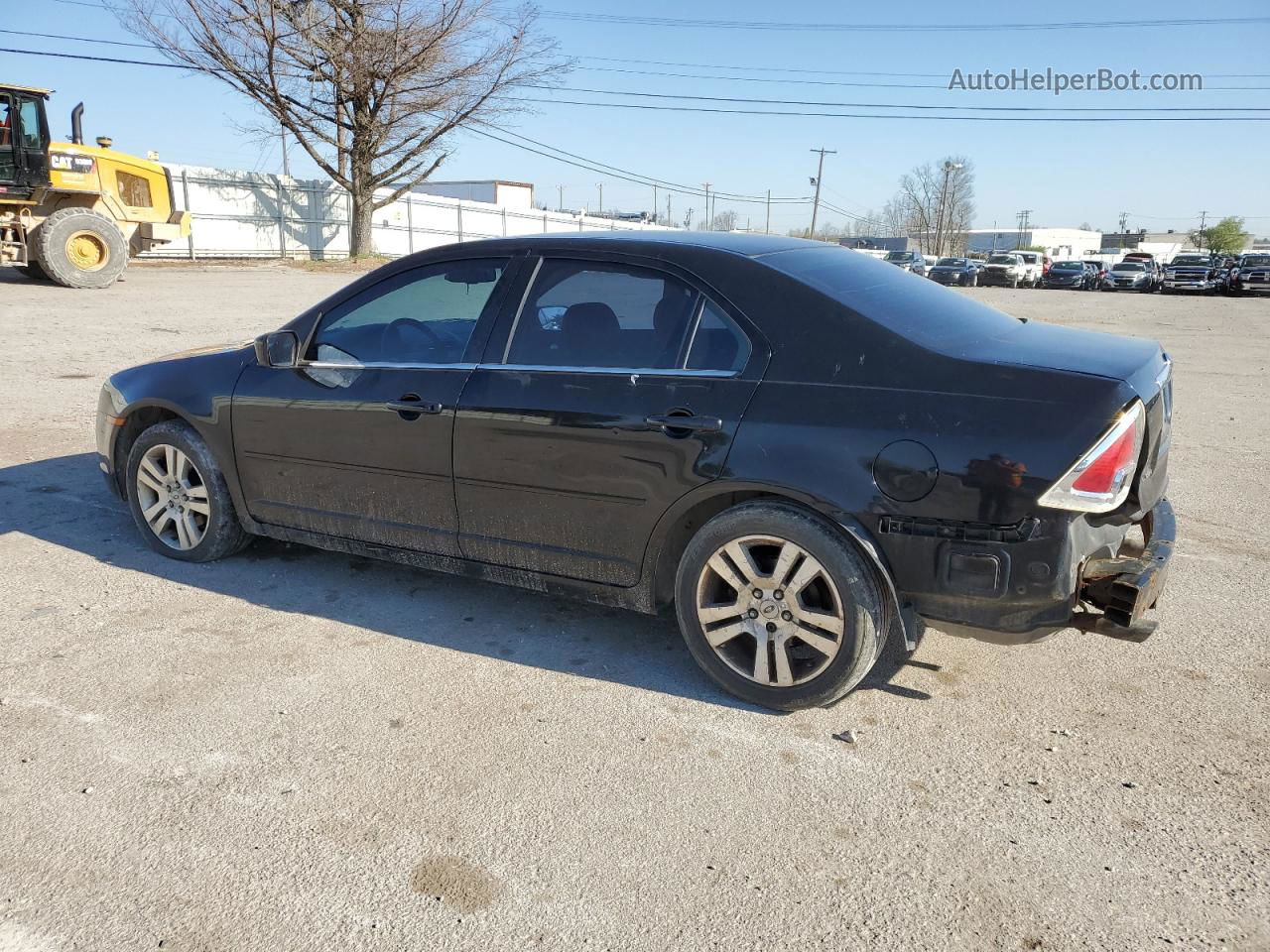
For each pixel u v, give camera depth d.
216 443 4.46
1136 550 3.41
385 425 3.92
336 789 2.89
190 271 25.75
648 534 3.46
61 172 17.69
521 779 2.96
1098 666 3.72
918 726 3.29
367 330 4.11
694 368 3.37
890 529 3.04
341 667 3.66
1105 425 2.84
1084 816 2.79
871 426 3.05
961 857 2.62
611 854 2.62
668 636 4.00
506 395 3.65
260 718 3.28
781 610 3.29
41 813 2.75
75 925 2.34
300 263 30.72
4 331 12.60
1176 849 2.65
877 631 3.18
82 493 5.83
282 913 2.39
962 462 2.93
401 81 29.78
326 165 30.95
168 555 4.77
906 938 2.33
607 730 3.25
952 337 3.25
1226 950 2.29
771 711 3.38
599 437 3.45
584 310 3.61
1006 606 2.97
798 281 3.34
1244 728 3.27
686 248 3.54
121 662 3.66
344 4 28.75
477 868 2.56
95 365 10.48
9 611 4.11
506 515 3.73
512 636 3.96
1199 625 4.10
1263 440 7.91
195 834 2.68
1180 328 19.58
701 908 2.42
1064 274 41.28
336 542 4.27
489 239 3.92
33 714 3.27
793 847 2.66
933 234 96.19
